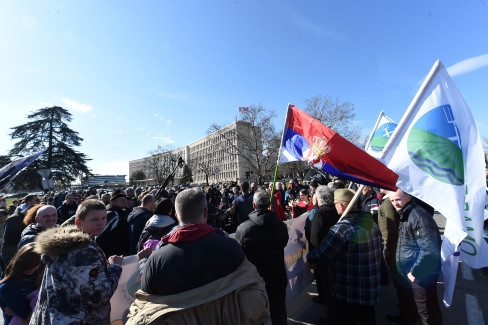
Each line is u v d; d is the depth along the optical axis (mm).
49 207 3084
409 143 2637
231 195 13312
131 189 6406
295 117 3258
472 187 2492
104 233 3645
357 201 2553
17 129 35125
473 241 2512
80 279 1415
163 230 2811
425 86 2662
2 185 2311
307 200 6402
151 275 1396
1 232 5562
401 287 2844
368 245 2299
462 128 2514
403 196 2672
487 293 3555
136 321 1322
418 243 2469
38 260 2111
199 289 1350
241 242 2424
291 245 3514
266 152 38844
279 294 2393
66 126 37812
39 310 1486
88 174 39469
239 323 1350
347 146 2693
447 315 3105
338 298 2387
